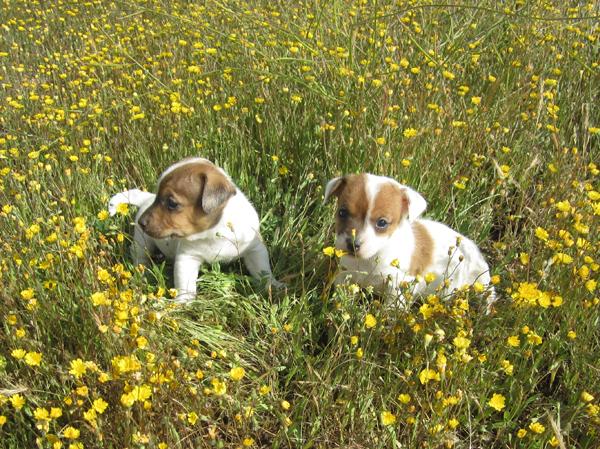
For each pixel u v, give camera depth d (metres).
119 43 1.10
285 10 1.21
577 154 0.81
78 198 0.78
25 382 0.52
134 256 0.72
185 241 0.67
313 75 0.92
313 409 0.53
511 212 0.82
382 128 0.80
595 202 0.63
